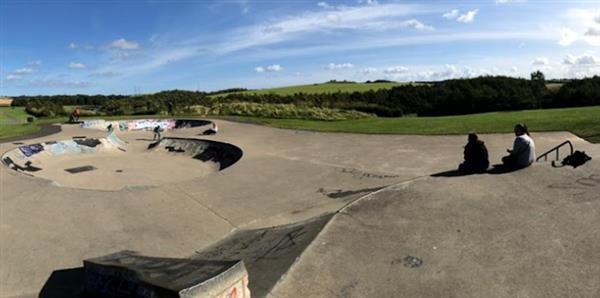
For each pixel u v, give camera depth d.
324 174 12.23
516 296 4.63
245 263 6.03
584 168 8.62
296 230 6.99
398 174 11.72
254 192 10.55
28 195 10.01
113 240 7.40
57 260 6.49
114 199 9.84
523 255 5.48
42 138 23.36
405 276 5.16
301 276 5.21
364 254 5.72
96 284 5.13
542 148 13.32
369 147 16.25
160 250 7.05
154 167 18.47
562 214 6.61
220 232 7.91
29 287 5.61
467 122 21.48
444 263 5.41
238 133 24.05
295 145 18.09
